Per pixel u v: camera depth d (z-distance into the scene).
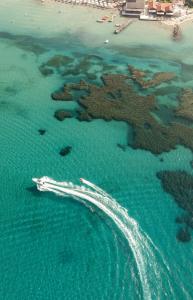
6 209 68.19
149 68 103.62
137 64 105.00
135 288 57.69
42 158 77.94
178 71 103.12
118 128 85.62
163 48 112.12
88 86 96.00
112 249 62.59
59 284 58.53
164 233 65.19
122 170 76.31
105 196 70.94
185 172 76.38
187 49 112.12
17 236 64.12
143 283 58.25
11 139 81.75
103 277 59.16
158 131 84.75
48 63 103.88
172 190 72.31
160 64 105.62
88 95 93.31
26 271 59.88
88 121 86.88
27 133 83.44
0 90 94.69
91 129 85.12
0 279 58.81
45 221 66.50
